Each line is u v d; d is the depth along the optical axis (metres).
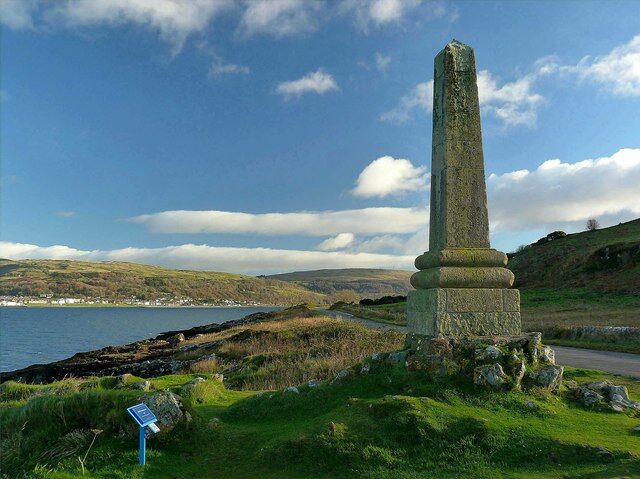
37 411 8.43
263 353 21.19
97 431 7.80
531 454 6.60
